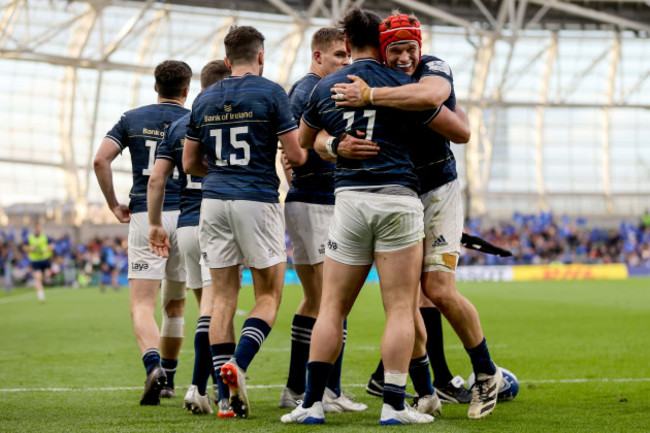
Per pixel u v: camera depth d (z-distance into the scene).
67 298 46.94
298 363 10.73
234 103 9.93
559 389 11.99
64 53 86.38
